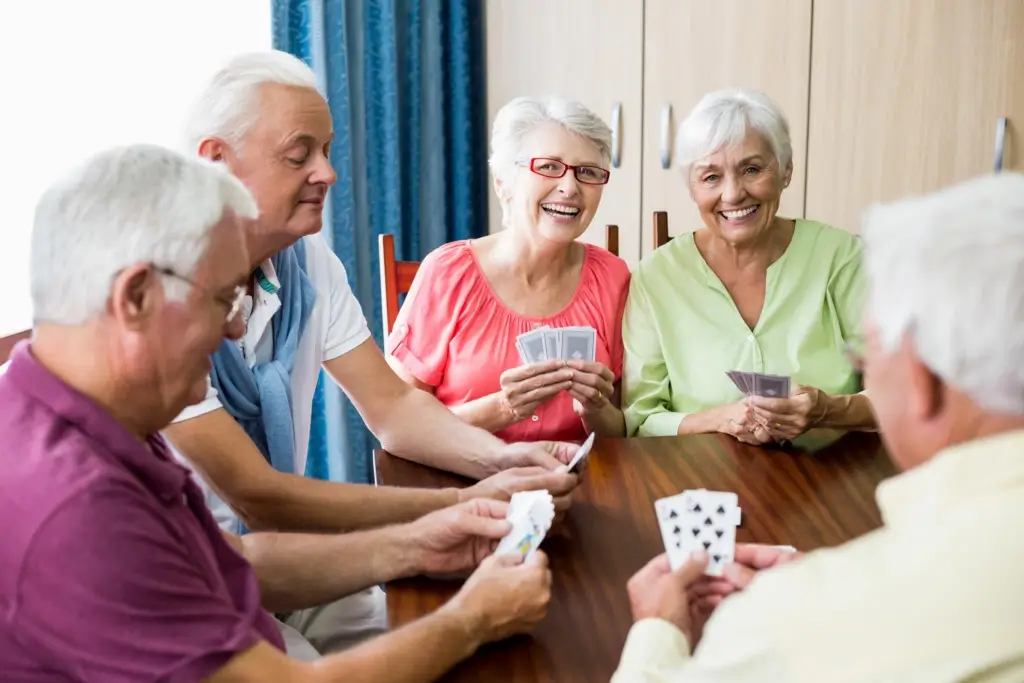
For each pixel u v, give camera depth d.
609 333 2.26
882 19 3.44
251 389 1.72
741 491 1.64
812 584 0.81
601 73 3.67
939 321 0.78
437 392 2.26
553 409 2.16
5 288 2.20
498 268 2.21
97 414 0.97
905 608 0.75
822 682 0.76
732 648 0.82
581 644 1.20
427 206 3.59
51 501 0.91
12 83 2.21
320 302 1.90
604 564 1.40
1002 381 0.77
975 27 3.38
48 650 0.92
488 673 1.15
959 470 0.78
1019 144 3.45
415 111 3.44
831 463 1.76
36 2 2.26
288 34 2.91
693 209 3.70
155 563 0.95
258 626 1.19
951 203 0.81
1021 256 0.76
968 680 0.72
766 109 2.08
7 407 0.98
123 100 2.50
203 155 1.57
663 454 1.82
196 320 1.00
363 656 1.10
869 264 0.87
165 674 0.94
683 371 2.20
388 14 3.21
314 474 3.27
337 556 1.43
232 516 1.76
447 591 1.38
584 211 2.14
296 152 1.60
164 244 0.96
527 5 3.67
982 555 0.74
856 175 3.57
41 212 0.96
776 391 1.80
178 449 1.58
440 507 1.61
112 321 0.97
